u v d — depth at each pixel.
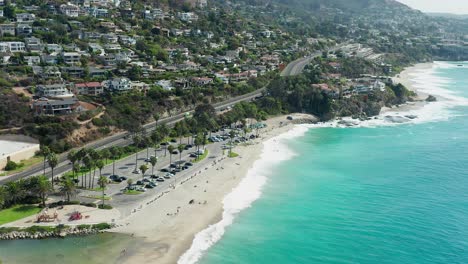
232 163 167.25
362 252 109.12
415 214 129.12
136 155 159.50
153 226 115.56
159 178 145.00
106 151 148.88
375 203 136.38
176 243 108.88
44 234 108.00
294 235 116.25
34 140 161.75
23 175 140.62
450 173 162.25
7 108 172.12
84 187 135.00
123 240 108.56
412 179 156.25
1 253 101.19
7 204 118.38
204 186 143.50
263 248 109.62
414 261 105.50
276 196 139.75
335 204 135.25
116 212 120.69
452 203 136.75
